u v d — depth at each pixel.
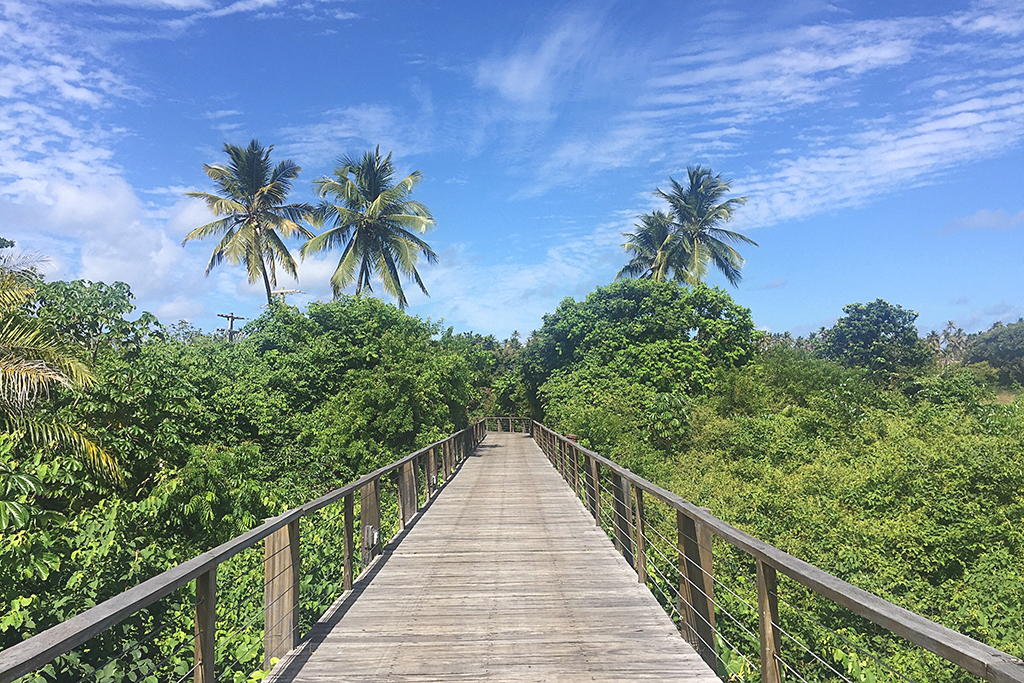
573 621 5.43
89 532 7.74
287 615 4.84
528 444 29.34
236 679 4.88
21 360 8.74
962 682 8.37
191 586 7.34
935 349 56.53
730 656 5.76
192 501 10.06
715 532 3.93
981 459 13.66
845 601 2.48
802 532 12.70
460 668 4.47
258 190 27.58
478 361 27.70
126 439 10.95
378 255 29.16
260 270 28.00
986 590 10.52
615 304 31.22
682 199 35.53
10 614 6.11
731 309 30.70
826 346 45.88
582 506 11.66
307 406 19.48
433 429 19.97
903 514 12.96
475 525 9.88
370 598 6.16
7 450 8.66
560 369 32.47
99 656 6.28
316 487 16.70
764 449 20.64
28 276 11.40
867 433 20.61
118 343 12.58
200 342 19.36
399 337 21.48
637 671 4.39
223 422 15.42
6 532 7.19
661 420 23.41
